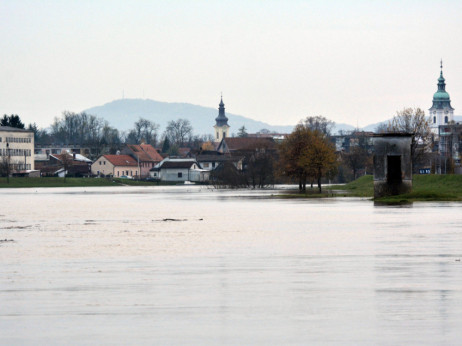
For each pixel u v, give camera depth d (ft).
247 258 242.78
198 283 194.39
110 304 168.25
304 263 229.45
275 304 167.53
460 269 213.25
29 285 192.24
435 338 137.39
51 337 140.36
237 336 140.46
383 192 599.16
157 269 219.41
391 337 138.41
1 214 499.51
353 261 232.32
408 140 589.73
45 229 368.07
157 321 152.15
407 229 335.47
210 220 419.95
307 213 465.88
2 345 135.23
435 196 574.97
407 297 173.27
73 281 198.08
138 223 403.54
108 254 256.32
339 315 156.04
